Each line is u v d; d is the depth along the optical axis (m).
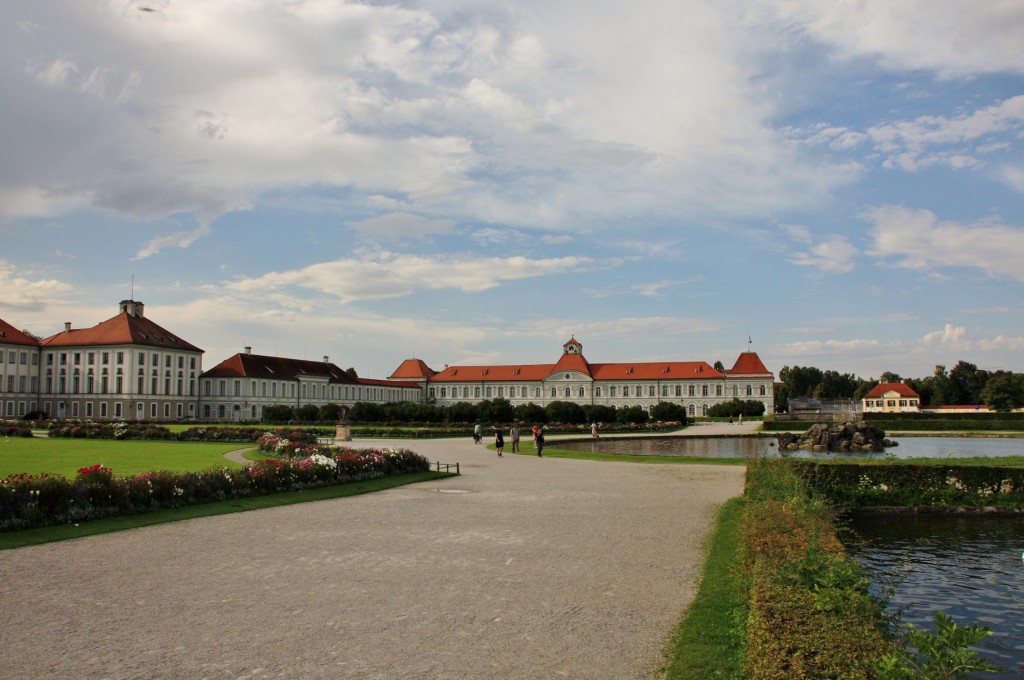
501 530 20.14
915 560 19.95
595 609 12.41
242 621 11.58
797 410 119.75
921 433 91.00
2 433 68.62
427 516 22.80
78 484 21.62
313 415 107.81
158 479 24.02
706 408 176.75
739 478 34.91
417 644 10.56
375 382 179.75
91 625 11.35
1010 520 26.53
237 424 100.75
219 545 17.92
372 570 15.16
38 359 134.25
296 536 19.19
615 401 180.12
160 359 132.38
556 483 32.81
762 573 10.32
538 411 103.31
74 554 16.83
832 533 14.79
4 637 10.78
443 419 103.88
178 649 10.28
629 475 36.56
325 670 9.52
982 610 15.28
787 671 7.23
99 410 128.62
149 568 15.33
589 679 9.30
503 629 11.30
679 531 20.03
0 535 18.80
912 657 8.23
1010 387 153.62
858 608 8.73
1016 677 11.74
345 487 30.19
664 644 10.62
